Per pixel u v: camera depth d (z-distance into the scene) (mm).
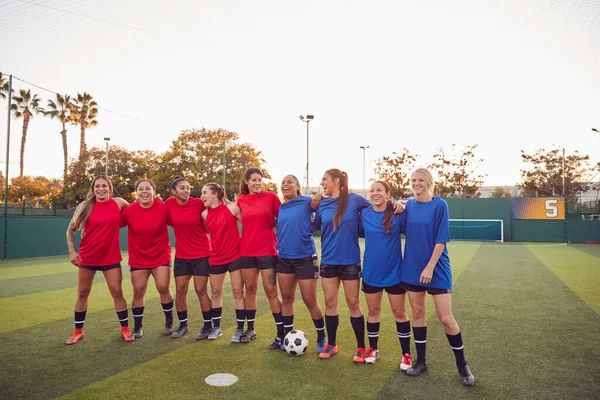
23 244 14320
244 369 3740
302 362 3922
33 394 3225
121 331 4941
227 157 36406
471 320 5516
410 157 38750
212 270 4625
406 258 3621
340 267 3918
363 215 3857
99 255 4500
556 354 4141
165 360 3982
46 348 4383
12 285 8641
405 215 3695
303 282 4102
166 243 4793
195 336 4812
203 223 4762
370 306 3836
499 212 24391
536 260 13102
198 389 3303
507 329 5074
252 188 4398
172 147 37000
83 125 41969
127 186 40156
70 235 4547
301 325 5277
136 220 4555
